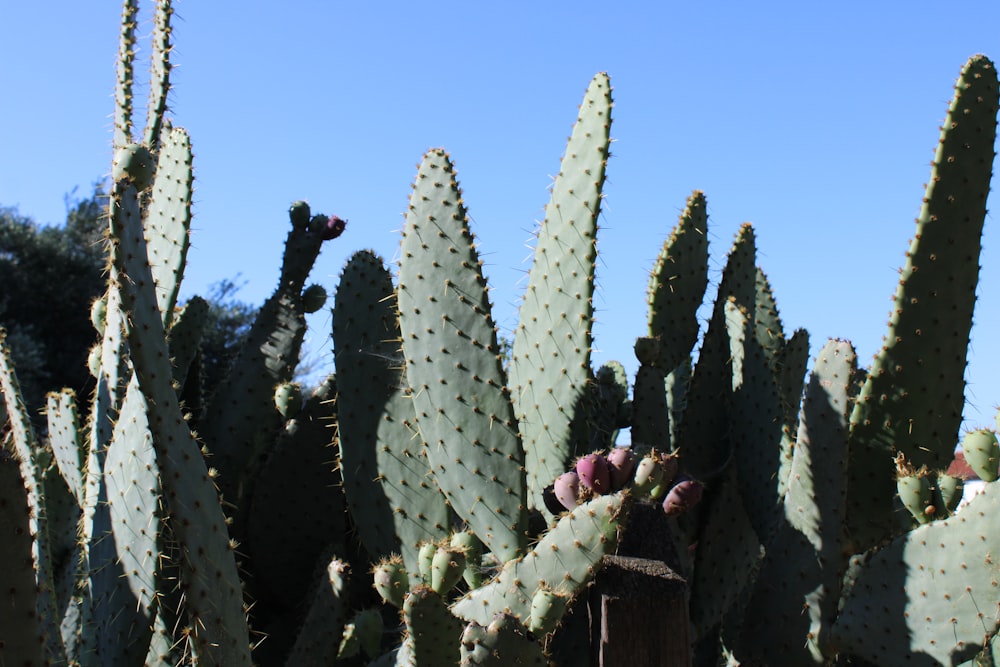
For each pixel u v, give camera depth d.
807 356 4.77
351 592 3.89
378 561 3.60
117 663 2.84
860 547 3.53
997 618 2.82
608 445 4.54
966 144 3.46
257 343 4.52
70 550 3.65
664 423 4.03
